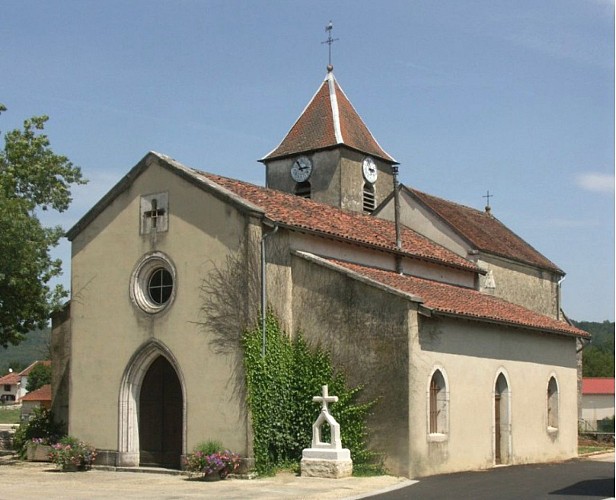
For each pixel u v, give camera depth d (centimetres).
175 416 2389
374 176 3603
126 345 2447
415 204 3341
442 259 2900
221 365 2242
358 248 2581
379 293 2219
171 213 2397
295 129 3631
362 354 2223
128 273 2469
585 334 3069
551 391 2934
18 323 2994
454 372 2356
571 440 3006
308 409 2259
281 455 2239
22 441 2800
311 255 2342
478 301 2727
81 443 2478
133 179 2489
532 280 3566
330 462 2091
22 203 2861
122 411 2430
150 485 2022
